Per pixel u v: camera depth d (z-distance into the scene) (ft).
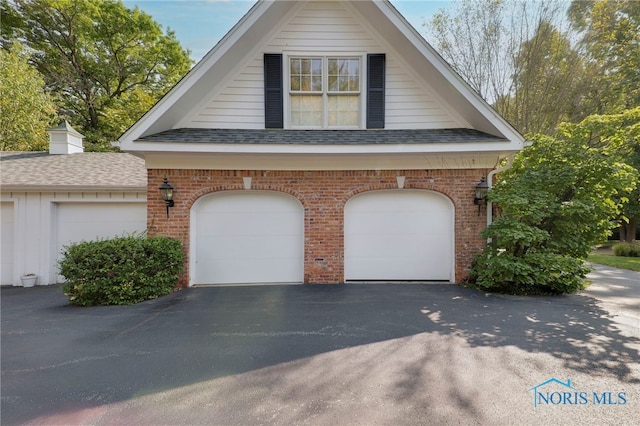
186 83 21.65
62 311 18.31
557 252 22.54
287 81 24.56
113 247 19.81
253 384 10.32
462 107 23.40
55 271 27.91
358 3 23.36
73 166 31.68
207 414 8.86
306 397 9.61
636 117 23.98
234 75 24.00
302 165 24.04
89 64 69.56
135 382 10.48
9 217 27.78
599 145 29.60
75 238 28.37
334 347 13.05
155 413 8.92
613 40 50.75
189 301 20.01
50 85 63.82
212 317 16.90
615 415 8.73
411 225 24.97
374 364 11.59
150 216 23.34
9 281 27.66
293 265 24.95
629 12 50.08
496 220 22.40
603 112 51.24
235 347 13.10
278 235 24.89
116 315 17.37
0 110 48.52
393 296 20.79
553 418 8.62
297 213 24.91
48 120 54.13
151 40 73.97
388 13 22.15
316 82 24.95
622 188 22.29
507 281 21.74
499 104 54.90
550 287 21.18
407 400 9.41
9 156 33.24
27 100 50.57
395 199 24.94
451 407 9.08
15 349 13.00
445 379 10.54
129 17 69.77
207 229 24.50
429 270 24.99
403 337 14.02
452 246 24.54
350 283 24.53
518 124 53.52
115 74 71.92
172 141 21.39
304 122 25.09
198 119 23.89
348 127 25.05
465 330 14.79
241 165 23.81
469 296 20.71
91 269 19.25
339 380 10.53
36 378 10.73
